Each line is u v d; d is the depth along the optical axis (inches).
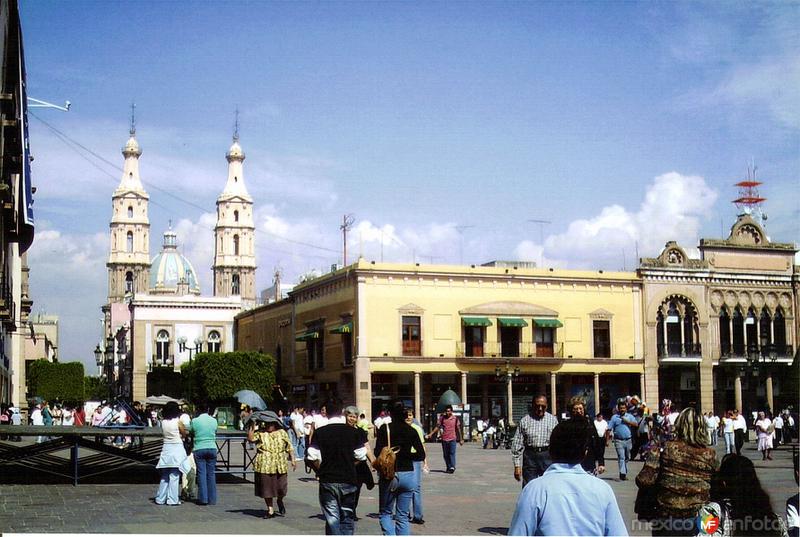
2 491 950.4
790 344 2928.2
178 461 830.5
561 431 289.9
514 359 2598.4
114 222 7003.0
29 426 976.9
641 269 2778.1
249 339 3587.6
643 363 2755.9
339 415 645.9
